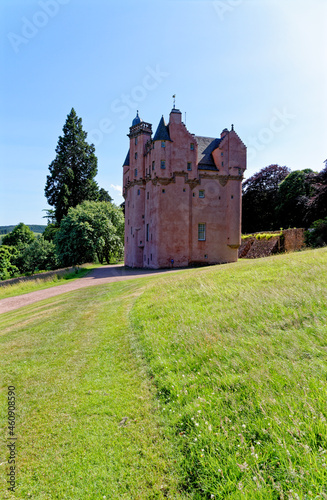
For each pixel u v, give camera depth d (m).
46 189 60.25
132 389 5.23
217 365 5.00
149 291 14.24
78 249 45.09
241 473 2.85
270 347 4.95
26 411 4.98
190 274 17.14
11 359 7.74
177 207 34.25
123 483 3.19
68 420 4.55
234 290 9.65
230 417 3.71
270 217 58.88
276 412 3.39
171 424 4.01
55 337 9.34
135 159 41.06
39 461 3.75
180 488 3.02
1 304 19.81
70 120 61.47
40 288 25.64
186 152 34.66
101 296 16.80
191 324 7.35
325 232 28.78
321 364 4.11
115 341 8.06
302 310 6.21
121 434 4.02
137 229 39.91
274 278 10.07
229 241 36.28
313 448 2.84
